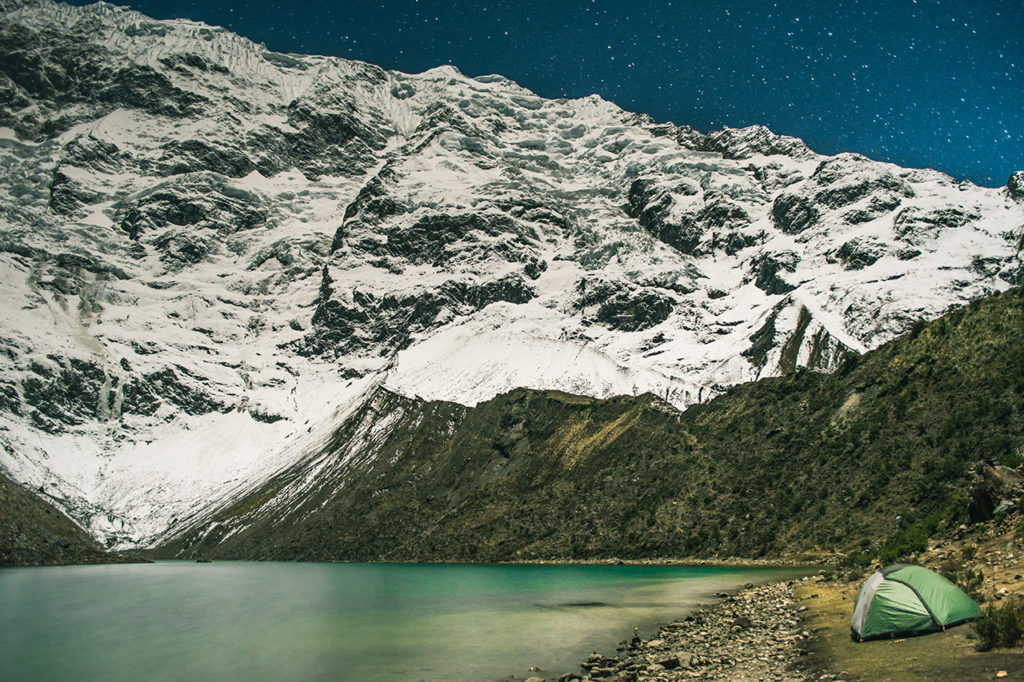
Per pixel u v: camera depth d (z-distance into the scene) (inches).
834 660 1125.1
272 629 1974.7
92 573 4192.9
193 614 2314.2
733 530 3693.4
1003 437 2839.6
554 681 1244.5
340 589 3075.8
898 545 2039.9
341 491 6663.4
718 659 1254.3
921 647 1096.8
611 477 4980.3
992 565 1434.5
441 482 6240.2
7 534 4813.0
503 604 2394.2
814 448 3882.9
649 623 1846.7
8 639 1881.2
